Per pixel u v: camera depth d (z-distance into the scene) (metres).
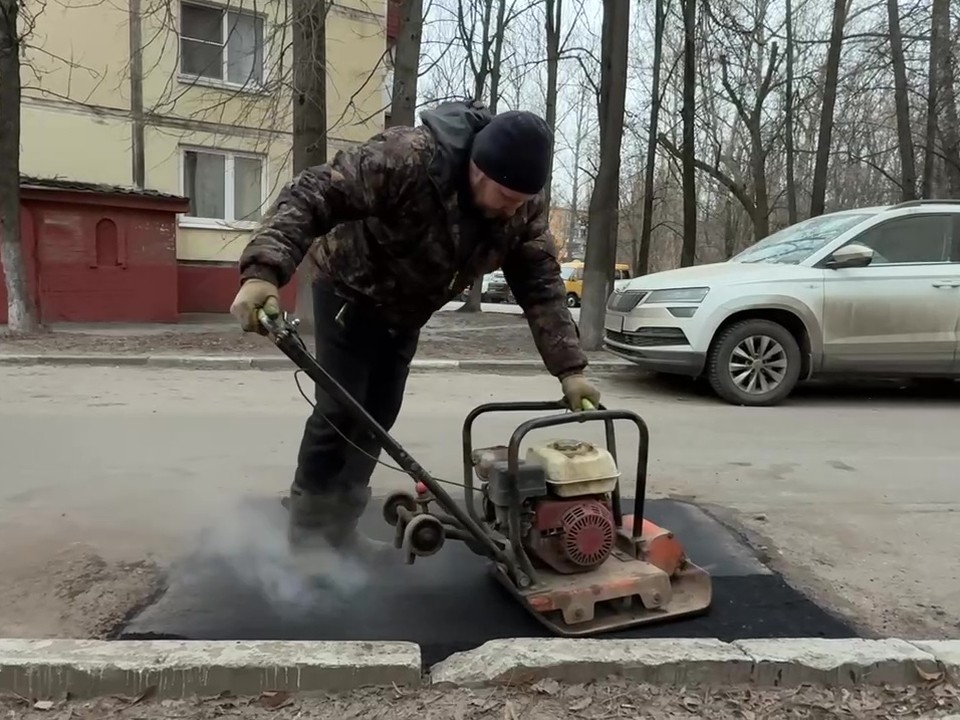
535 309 3.28
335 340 3.29
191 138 16.14
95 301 13.76
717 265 8.71
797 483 5.18
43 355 9.66
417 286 3.08
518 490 2.93
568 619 2.97
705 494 4.91
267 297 2.53
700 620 3.16
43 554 3.64
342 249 3.12
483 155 2.68
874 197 32.78
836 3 17.33
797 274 7.97
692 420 7.19
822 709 2.49
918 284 8.02
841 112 22.66
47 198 13.07
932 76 16.06
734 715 2.45
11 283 11.29
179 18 15.77
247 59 16.52
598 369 10.12
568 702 2.49
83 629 2.94
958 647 2.74
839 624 3.16
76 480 4.84
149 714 2.38
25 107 14.70
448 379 9.23
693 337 7.88
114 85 15.34
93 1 14.98
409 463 2.84
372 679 2.54
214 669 2.48
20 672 2.44
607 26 13.47
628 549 3.27
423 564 3.63
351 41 17.39
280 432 6.20
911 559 3.89
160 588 3.31
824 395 8.85
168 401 7.38
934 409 8.07
